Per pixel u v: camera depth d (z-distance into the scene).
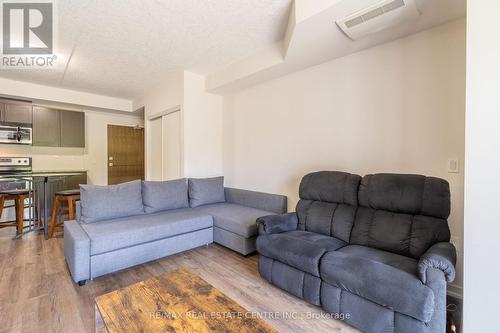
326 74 2.82
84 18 2.36
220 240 3.02
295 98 3.16
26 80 4.11
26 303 1.87
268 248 2.12
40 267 2.44
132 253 2.39
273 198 3.26
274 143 3.44
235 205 3.62
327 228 2.31
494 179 1.32
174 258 2.75
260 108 3.63
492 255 1.33
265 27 2.55
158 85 4.42
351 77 2.60
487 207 1.34
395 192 1.98
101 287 2.12
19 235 3.26
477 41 1.34
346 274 1.61
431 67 2.08
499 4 1.28
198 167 4.01
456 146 1.97
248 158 3.83
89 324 1.65
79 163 5.43
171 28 2.55
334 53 2.58
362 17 1.90
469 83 1.37
